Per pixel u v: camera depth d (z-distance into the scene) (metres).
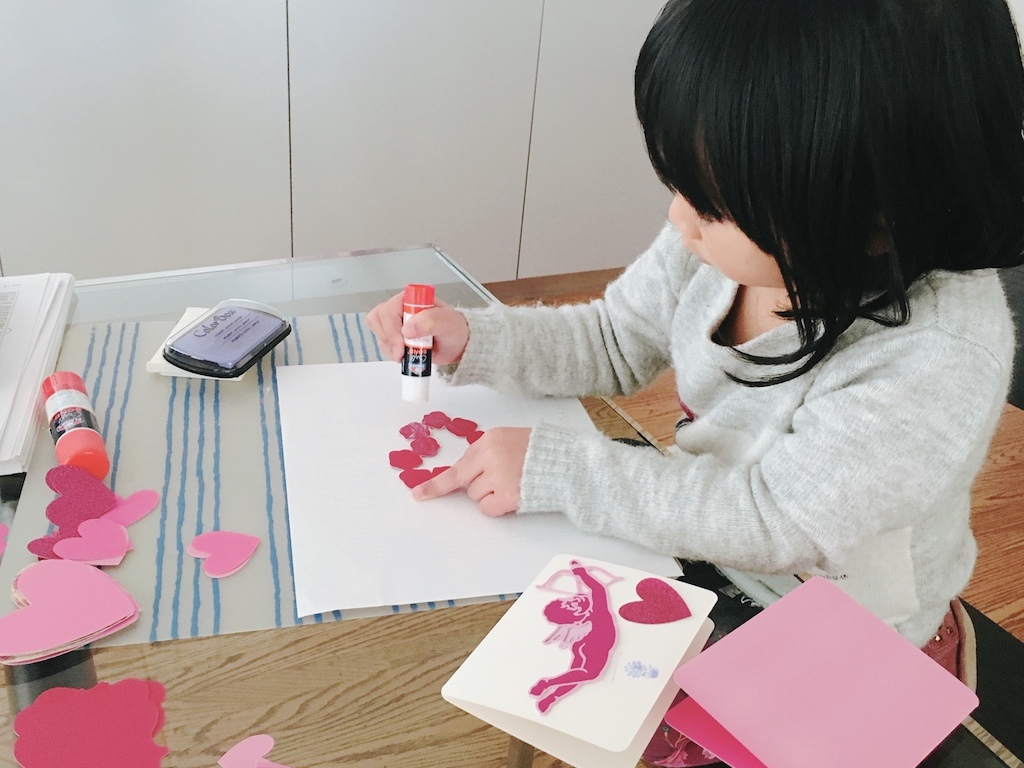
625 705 0.45
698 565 0.64
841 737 0.42
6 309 0.84
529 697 0.45
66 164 1.86
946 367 0.61
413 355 0.78
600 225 2.44
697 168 0.56
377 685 0.51
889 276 0.60
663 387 1.38
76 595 0.54
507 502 0.65
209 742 0.47
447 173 2.19
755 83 0.51
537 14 2.09
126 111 1.85
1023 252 0.61
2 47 1.72
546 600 0.52
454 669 0.52
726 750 0.42
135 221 1.97
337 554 0.60
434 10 1.99
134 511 0.62
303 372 0.81
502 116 2.18
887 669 0.45
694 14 0.54
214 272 1.00
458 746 0.48
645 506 0.64
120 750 0.46
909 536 0.71
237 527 0.61
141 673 0.50
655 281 0.89
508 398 0.82
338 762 0.46
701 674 0.45
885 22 0.50
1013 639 0.84
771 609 0.49
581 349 0.87
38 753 0.45
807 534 0.62
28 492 0.63
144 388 0.77
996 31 0.53
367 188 2.13
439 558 0.60
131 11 1.76
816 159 0.52
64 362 0.80
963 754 0.49
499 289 2.42
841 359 0.67
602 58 2.21
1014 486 1.76
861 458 0.61
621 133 2.33
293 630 0.54
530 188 2.30
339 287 0.99
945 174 0.54
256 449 0.70
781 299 0.76
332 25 1.93
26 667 0.50
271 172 2.03
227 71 1.89
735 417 0.78
